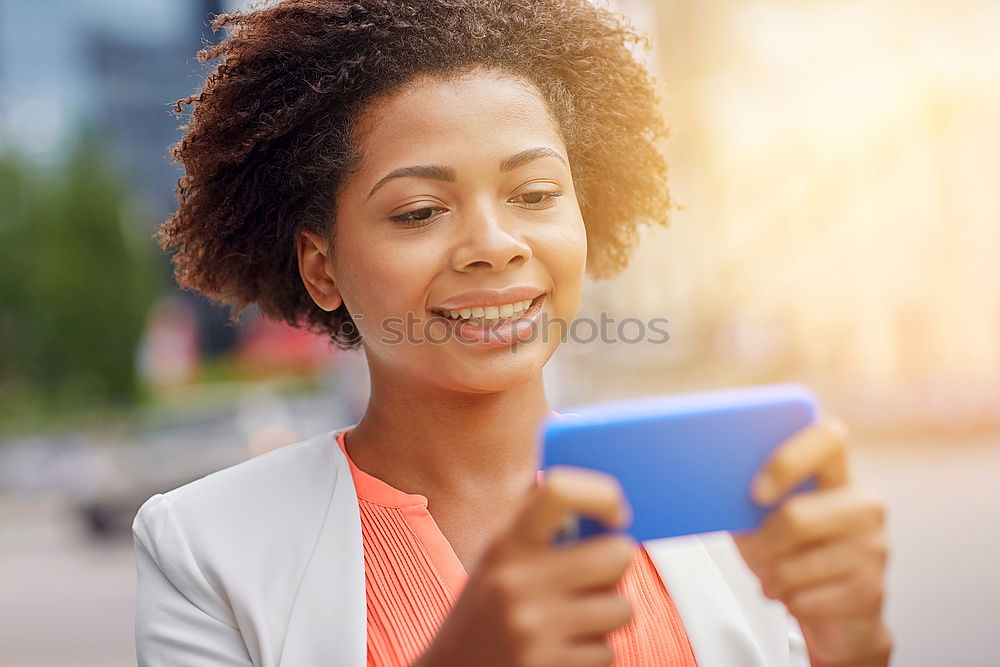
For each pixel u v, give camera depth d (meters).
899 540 12.52
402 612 2.10
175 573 2.15
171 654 2.12
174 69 50.66
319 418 19.12
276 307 2.71
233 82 2.34
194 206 2.54
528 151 1.99
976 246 23.05
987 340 22.94
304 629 2.07
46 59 49.47
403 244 2.00
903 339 23.36
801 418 1.41
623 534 1.41
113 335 39.50
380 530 2.17
